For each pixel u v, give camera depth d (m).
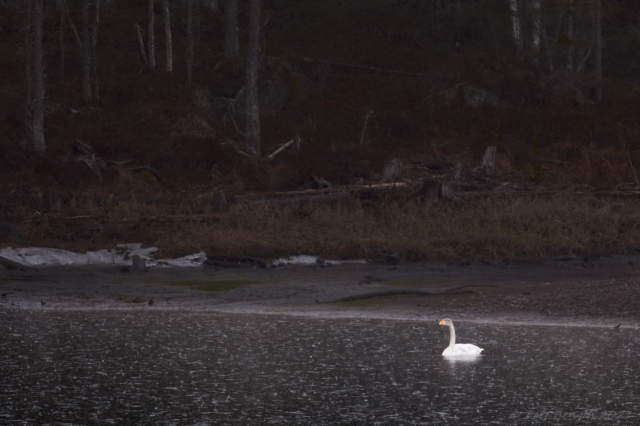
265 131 33.44
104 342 10.00
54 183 25.50
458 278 16.50
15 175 25.34
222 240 19.58
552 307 12.81
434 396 7.41
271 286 15.59
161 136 30.78
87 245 19.88
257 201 23.00
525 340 10.25
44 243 19.77
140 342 10.03
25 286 15.38
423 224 21.78
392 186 24.56
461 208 23.14
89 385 7.83
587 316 12.09
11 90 32.69
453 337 9.38
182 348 9.66
